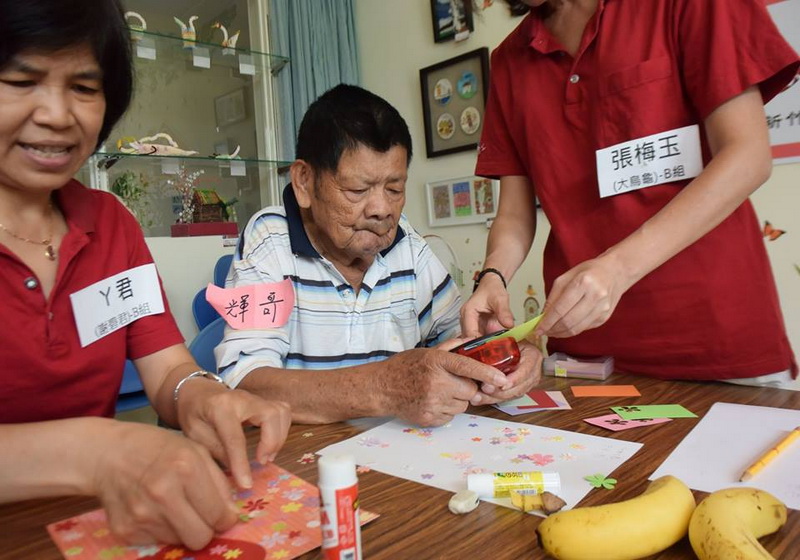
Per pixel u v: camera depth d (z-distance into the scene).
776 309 1.09
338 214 1.02
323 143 0.99
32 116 0.64
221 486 0.56
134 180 2.52
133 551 0.54
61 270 0.80
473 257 2.62
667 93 1.04
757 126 0.94
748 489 0.51
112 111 0.77
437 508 0.59
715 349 1.06
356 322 1.19
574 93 1.15
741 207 1.07
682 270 1.07
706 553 0.44
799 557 0.47
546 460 0.70
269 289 1.07
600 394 0.98
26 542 0.58
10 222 0.79
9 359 0.75
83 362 0.81
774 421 0.78
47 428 0.58
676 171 1.05
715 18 0.95
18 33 0.58
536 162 1.23
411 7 2.76
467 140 2.57
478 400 0.85
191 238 2.22
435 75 2.66
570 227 1.20
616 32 1.08
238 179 2.88
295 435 0.86
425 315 1.32
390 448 0.78
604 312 0.85
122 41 0.71
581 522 0.47
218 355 1.05
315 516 0.59
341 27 2.94
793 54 0.90
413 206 2.86
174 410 0.81
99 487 0.55
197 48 2.61
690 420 0.81
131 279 0.88
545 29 1.17
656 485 0.53
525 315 2.46
